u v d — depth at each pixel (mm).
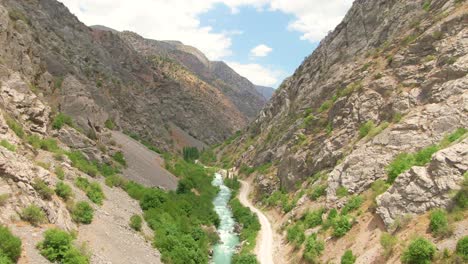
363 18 79562
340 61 79438
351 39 80562
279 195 63188
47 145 42312
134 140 88875
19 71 52062
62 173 36438
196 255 38531
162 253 34938
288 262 39438
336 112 59688
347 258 31203
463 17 48000
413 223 28891
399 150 40188
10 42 51781
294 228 44531
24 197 25594
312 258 35875
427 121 40031
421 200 29656
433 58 47875
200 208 59562
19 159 28172
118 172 56125
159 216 44000
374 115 49844
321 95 74750
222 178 103125
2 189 24562
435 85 43594
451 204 27453
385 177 38625
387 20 69750
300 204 50062
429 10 59125
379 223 32406
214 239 49688
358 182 41125
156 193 51281
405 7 67125
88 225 31188
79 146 52938
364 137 46719
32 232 24016
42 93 56625
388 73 52906
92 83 92125
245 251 44719
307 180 55719
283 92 117375
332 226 38188
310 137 63594
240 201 74938
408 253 25578
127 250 31078
